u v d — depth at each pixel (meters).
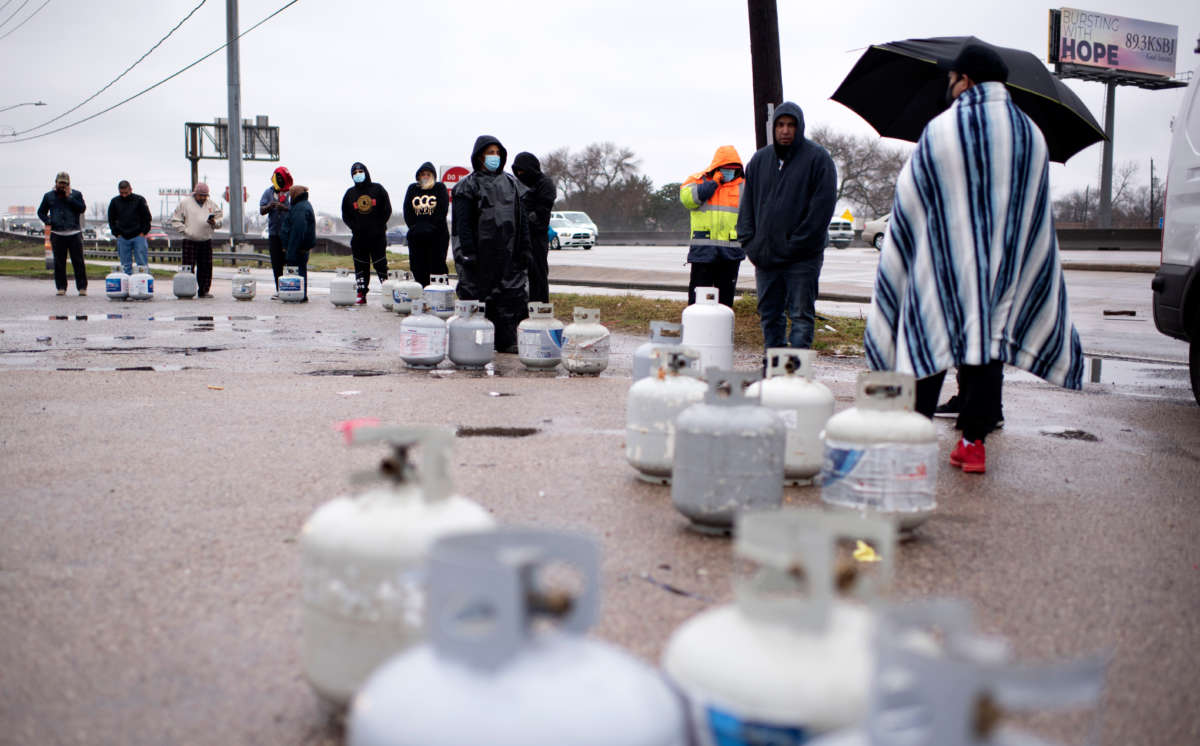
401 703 1.42
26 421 5.81
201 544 3.52
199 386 7.29
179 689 2.43
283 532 3.66
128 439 5.32
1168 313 7.04
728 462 3.53
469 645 1.44
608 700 1.41
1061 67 58.50
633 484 4.43
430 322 8.36
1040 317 4.61
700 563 3.36
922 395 4.85
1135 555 3.65
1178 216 7.02
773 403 4.41
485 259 9.26
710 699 1.60
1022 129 4.56
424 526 1.98
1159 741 2.27
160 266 33.59
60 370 8.12
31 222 99.12
